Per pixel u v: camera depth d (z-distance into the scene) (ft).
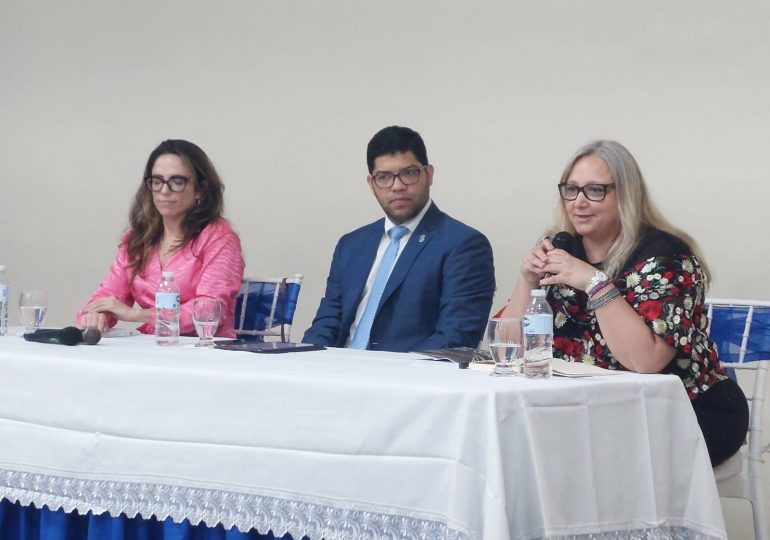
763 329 10.09
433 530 6.66
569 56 14.94
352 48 16.65
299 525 7.13
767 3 13.62
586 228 9.43
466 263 11.46
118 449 7.82
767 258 13.64
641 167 14.43
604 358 9.38
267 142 17.34
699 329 9.18
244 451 7.36
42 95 19.40
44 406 8.16
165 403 7.66
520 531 6.66
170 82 18.22
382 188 11.78
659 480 7.47
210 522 7.41
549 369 7.47
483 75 15.60
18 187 19.58
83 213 18.99
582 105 14.85
